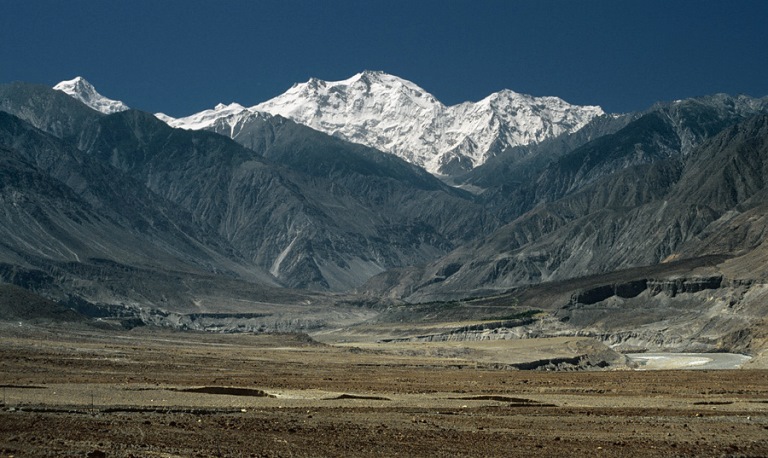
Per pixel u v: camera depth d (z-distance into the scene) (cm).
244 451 7656
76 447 7462
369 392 12812
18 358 16788
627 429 9331
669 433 9100
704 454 8062
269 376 15950
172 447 7656
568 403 11781
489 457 7806
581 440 8675
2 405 9844
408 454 7838
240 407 10400
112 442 7750
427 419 9800
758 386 14562
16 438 7750
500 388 14000
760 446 8450
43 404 10062
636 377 16912
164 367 17388
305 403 11106
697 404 11750
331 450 7856
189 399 11094
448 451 7994
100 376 14612
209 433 8412
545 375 17762
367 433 8731
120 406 10056
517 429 9250
